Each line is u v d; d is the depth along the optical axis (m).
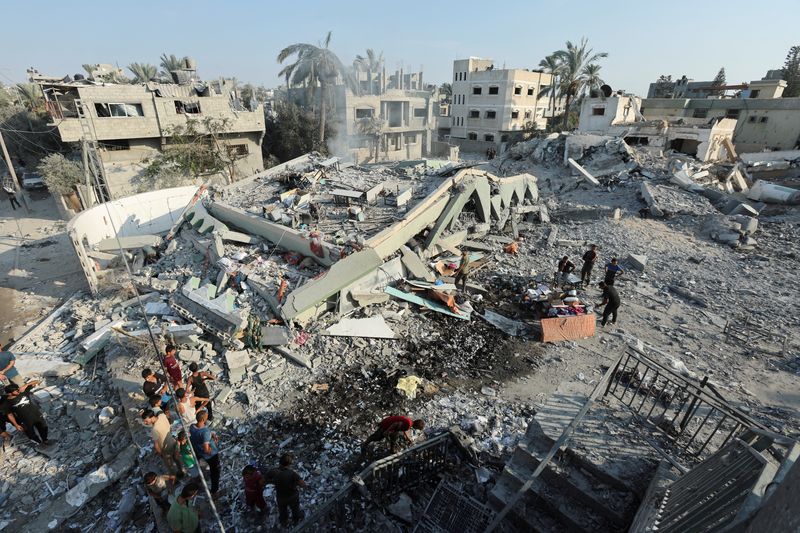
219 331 10.48
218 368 9.59
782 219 19.61
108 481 6.91
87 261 13.34
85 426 8.26
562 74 43.19
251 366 9.56
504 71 46.06
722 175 25.41
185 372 9.41
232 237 13.99
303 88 41.03
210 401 8.05
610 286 11.11
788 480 2.39
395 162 24.22
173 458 6.74
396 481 6.41
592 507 4.95
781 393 8.59
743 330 10.91
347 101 41.12
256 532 6.05
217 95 28.73
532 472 5.57
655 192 21.97
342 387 9.10
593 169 26.80
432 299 12.64
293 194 17.12
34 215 24.52
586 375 9.44
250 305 11.33
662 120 29.58
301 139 38.78
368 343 10.55
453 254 15.22
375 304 12.02
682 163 24.36
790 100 33.81
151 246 15.38
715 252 16.23
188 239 15.56
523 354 10.38
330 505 5.70
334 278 11.20
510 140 48.72
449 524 5.70
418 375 9.56
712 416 7.28
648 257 15.83
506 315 12.20
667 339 10.72
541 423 5.82
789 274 14.13
